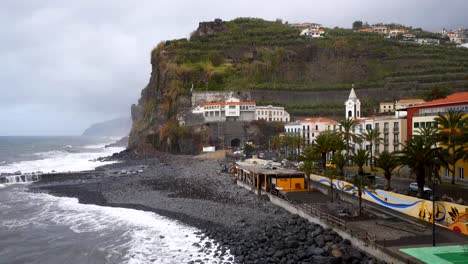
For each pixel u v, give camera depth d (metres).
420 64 151.25
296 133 108.62
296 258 30.84
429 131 45.53
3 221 51.75
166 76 174.00
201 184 71.12
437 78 134.38
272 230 38.84
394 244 29.14
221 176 78.50
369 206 43.00
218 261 33.41
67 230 46.81
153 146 161.12
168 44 198.50
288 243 33.88
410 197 38.00
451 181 52.94
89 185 79.44
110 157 156.25
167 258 35.56
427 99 95.12
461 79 130.62
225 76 172.88
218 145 135.25
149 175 89.50
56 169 113.81
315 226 38.53
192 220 47.69
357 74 165.38
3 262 36.78
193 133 139.38
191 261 34.06
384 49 170.50
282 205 48.88
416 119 63.34
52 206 60.84
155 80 197.25
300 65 176.50
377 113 125.50
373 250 29.47
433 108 61.50
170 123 153.38
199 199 58.69
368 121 76.06
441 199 37.91
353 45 175.88
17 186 82.12
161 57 187.75
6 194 72.25
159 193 66.06
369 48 172.25
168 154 142.75
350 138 73.69
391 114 117.94
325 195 51.84
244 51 189.50
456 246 28.38
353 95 118.81
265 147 130.75
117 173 97.50
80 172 98.31
